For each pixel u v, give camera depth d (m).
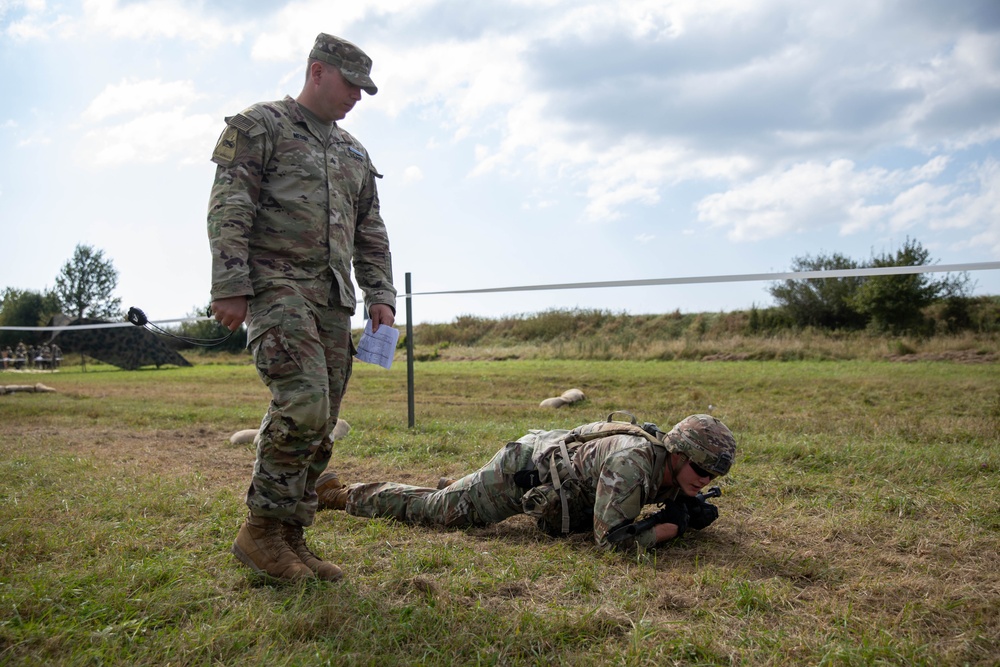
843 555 3.44
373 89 3.23
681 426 3.52
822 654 2.35
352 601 2.74
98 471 5.37
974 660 2.35
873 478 4.92
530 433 3.99
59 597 2.72
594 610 2.65
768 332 22.72
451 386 14.52
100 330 27.64
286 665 2.23
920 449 5.87
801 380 13.19
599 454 3.61
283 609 2.67
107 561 3.17
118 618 2.60
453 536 3.76
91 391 15.41
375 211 3.60
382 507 4.06
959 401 10.14
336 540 3.61
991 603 2.77
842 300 22.41
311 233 3.08
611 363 19.05
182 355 31.36
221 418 9.35
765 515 4.12
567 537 3.73
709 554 3.44
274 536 3.09
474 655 2.35
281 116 3.13
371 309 3.53
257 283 3.00
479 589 2.95
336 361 3.21
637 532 3.42
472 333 28.41
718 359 19.03
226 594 2.87
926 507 4.17
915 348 18.02
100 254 39.84
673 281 6.22
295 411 2.90
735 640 2.47
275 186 3.06
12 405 11.32
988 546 3.52
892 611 2.75
